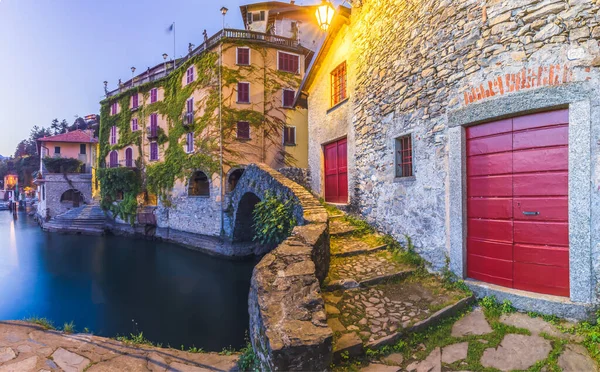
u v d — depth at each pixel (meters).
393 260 4.80
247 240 15.52
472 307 3.47
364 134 6.64
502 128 3.53
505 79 3.39
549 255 3.14
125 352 3.75
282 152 18.09
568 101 2.95
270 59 18.05
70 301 10.52
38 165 59.06
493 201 3.61
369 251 5.21
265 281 2.90
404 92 5.16
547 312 3.00
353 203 7.20
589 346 2.54
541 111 3.20
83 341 3.90
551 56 3.06
